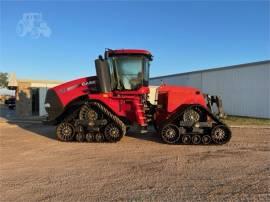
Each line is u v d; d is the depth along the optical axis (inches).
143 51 482.9
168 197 231.6
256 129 621.9
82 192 244.7
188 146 436.5
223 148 419.5
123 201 224.8
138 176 286.5
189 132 453.4
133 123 481.1
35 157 368.8
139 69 486.0
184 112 451.5
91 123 469.4
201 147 427.8
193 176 284.8
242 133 562.9
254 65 879.1
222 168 311.9
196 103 464.4
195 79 1123.9
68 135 476.7
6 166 327.0
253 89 884.6
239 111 931.3
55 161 348.2
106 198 231.3
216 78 1021.8
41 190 250.5
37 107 994.7
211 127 447.5
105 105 480.7
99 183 266.7
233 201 222.5
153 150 407.5
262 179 273.9
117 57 486.0
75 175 291.6
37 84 1011.3
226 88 979.9
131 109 477.7
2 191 248.8
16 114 943.0
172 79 1268.5
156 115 479.2
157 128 483.2
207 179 275.1
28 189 253.0
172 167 317.7
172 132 453.4
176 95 465.4
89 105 477.7
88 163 337.7
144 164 331.3
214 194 237.0
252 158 355.9
